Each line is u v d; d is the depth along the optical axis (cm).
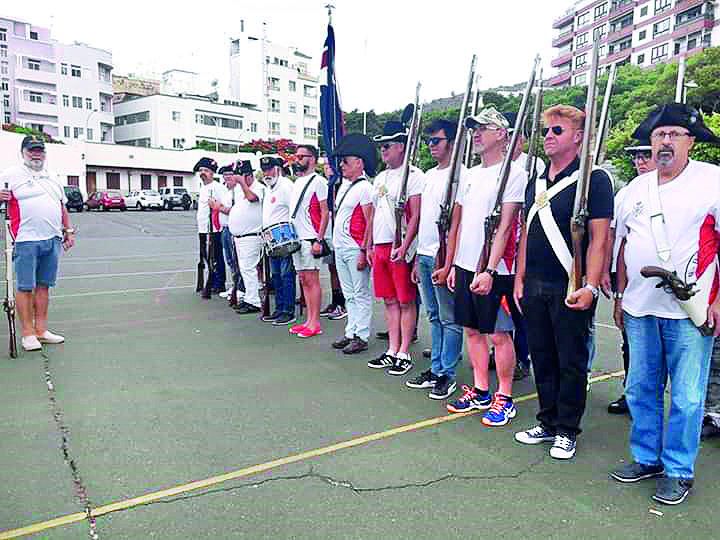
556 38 7419
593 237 342
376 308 819
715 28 5309
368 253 561
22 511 304
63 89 5884
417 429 407
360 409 442
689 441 314
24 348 586
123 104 6347
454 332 459
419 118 507
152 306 818
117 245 1730
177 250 1603
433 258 470
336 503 313
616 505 312
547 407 384
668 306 311
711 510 308
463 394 462
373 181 581
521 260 385
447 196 439
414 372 532
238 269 805
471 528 291
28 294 580
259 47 7019
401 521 297
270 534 286
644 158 444
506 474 345
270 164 664
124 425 408
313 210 637
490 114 402
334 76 706
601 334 671
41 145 567
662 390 334
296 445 381
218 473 344
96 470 346
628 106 2586
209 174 872
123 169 4872
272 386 491
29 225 566
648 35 5956
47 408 437
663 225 307
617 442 388
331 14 705
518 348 513
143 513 303
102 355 573
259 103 7056
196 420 418
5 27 5534
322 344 621
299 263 642
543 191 360
